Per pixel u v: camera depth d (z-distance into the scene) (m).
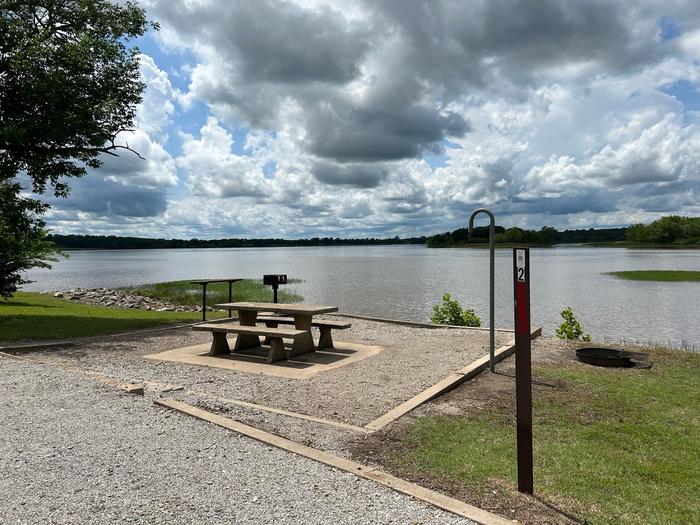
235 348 9.10
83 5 14.08
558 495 3.82
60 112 12.71
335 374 7.32
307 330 8.84
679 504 3.78
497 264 69.81
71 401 5.63
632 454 4.68
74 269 70.88
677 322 19.20
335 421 5.37
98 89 13.71
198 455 4.19
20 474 3.78
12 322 12.93
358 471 3.92
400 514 3.28
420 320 18.88
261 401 6.04
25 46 12.80
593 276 43.28
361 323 12.62
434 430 5.12
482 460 4.39
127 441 4.47
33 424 4.88
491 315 7.68
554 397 6.32
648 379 7.22
